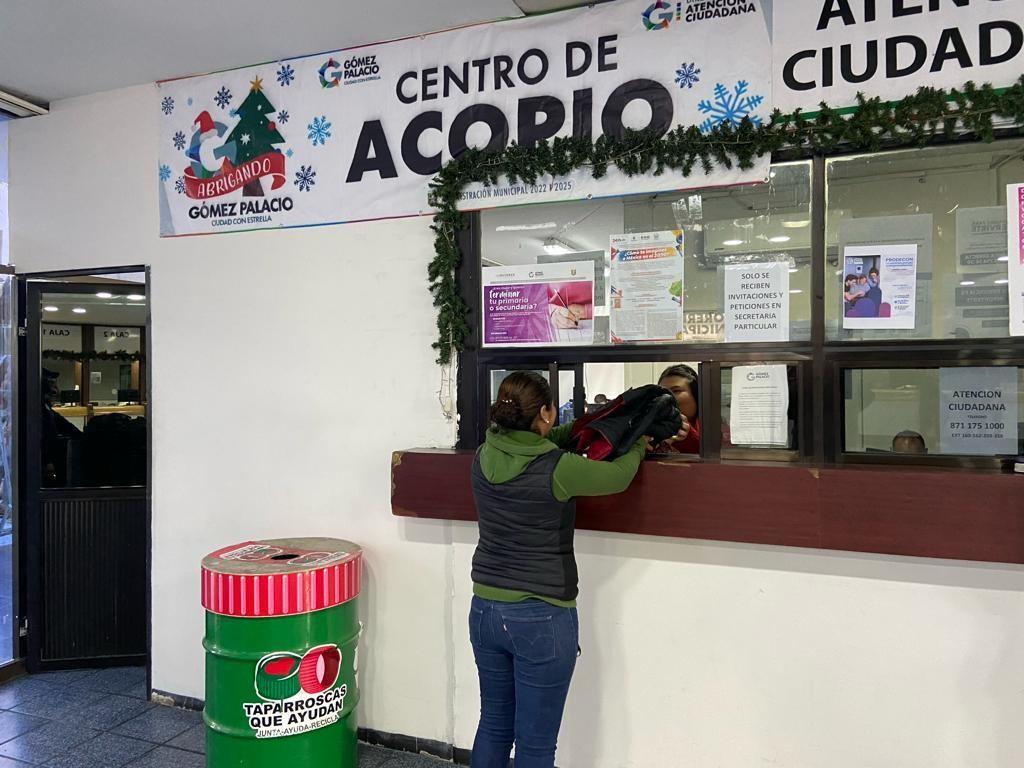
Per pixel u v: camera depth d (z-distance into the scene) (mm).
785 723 2258
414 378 2760
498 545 1965
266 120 2975
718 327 2395
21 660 3467
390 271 2791
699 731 2352
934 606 2098
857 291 2248
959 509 1947
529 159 2520
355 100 2834
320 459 2912
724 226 2383
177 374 3148
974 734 2074
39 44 2809
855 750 2188
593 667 2467
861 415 2252
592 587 2463
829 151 2250
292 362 2955
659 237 2455
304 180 2922
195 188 3105
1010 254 2102
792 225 2311
